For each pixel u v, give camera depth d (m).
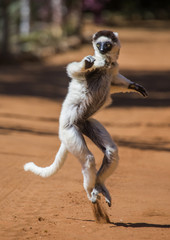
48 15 104.69
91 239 12.84
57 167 15.01
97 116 40.78
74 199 17.55
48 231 13.66
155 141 30.91
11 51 77.00
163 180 21.11
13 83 57.19
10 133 29.84
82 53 86.56
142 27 145.75
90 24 140.75
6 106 42.03
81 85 14.57
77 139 14.13
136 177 21.48
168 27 148.75
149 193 18.91
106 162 14.23
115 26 142.62
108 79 14.73
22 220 14.86
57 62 77.00
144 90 15.27
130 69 72.12
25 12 94.44
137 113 42.75
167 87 58.75
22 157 23.50
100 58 14.41
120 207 16.91
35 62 76.62
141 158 25.70
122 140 30.66
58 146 27.19
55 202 17.09
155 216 15.80
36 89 54.03
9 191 18.22
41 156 24.02
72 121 14.48
